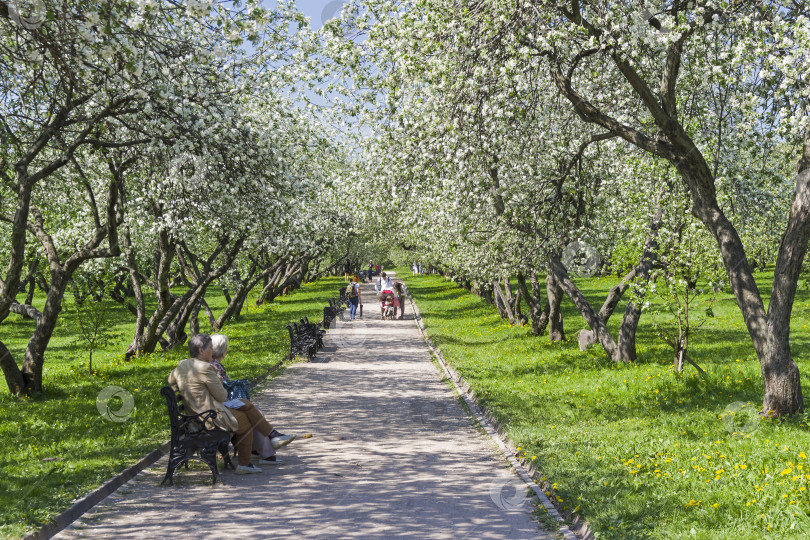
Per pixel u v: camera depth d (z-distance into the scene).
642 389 12.40
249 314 37.62
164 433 9.32
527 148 12.51
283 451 8.73
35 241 22.45
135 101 10.16
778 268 9.55
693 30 9.29
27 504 5.93
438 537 5.58
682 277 13.47
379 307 40.69
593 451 7.99
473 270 22.06
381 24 10.96
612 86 12.41
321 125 15.24
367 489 7.00
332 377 15.59
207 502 6.51
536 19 9.53
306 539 5.50
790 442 8.09
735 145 12.32
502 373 15.24
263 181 12.30
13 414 11.13
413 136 11.42
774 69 8.80
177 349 21.08
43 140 10.59
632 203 15.56
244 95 12.39
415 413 11.43
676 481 6.69
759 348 9.78
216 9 7.30
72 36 7.32
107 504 6.40
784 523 5.43
